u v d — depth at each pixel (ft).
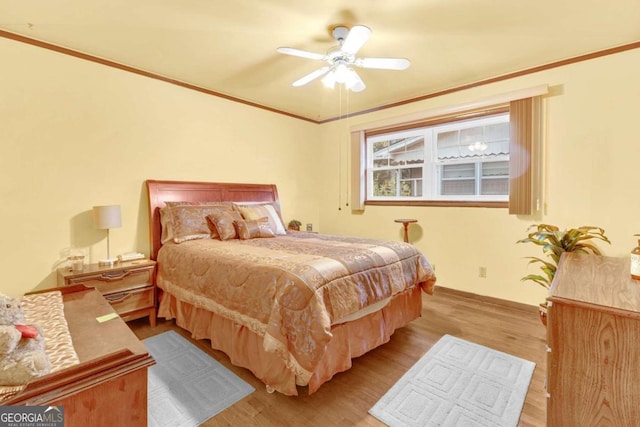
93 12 6.93
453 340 8.21
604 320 3.58
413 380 6.47
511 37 8.04
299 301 5.66
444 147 12.24
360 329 7.10
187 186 11.05
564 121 9.36
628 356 3.46
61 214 8.57
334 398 5.91
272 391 6.05
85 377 2.95
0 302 3.29
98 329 3.96
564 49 8.70
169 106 10.73
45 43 8.21
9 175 7.78
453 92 11.52
